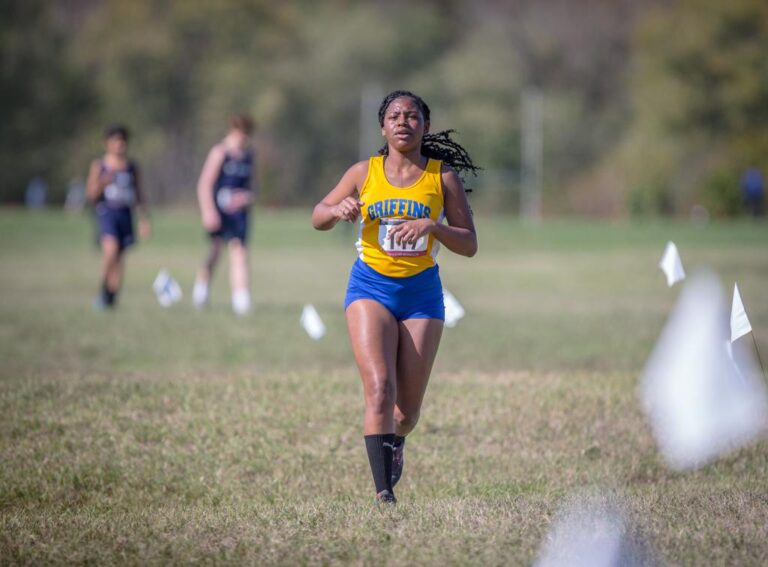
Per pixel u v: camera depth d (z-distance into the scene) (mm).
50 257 108062
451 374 38469
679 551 18891
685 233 146750
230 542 19922
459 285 82562
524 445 29969
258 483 27250
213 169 57750
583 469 28188
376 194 22625
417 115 22484
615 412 32031
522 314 61250
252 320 54938
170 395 33188
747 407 29031
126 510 25078
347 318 23109
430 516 21281
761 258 102250
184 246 126938
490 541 19406
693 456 28547
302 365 43219
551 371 41188
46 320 54312
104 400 32500
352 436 30266
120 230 58156
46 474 27016
